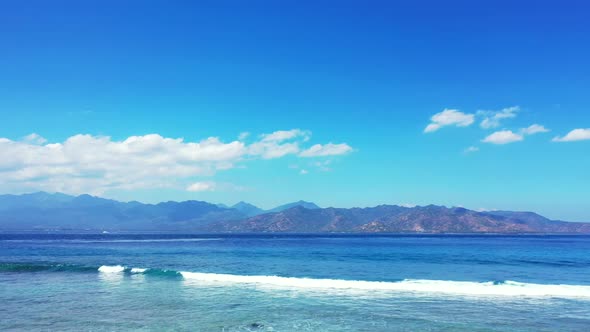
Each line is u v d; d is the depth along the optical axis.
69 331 20.20
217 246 100.31
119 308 25.20
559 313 24.08
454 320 22.44
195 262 54.03
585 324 21.64
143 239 153.75
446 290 31.28
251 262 54.44
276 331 20.39
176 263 52.66
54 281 35.78
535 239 183.50
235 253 72.56
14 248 85.19
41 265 44.53
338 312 24.25
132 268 42.78
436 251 80.81
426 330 20.53
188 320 22.33
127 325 21.33
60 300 27.69
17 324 21.47
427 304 26.53
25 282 35.25
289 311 24.52
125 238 165.12
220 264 51.53
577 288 31.88
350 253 73.38
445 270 45.25
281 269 46.09
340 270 45.09
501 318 22.91
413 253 73.75
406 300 27.77
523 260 58.47
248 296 29.05
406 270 45.34
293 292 30.56
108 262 53.22
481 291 30.78
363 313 24.02
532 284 34.06
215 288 32.22
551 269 46.56
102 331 20.22
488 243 128.75
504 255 68.94
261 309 25.05
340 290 31.34
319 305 26.16
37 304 26.38
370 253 73.56
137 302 26.98
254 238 183.75
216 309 24.98
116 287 32.72
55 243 110.69
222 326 21.19
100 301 27.34
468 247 99.19
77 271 41.97
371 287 32.56
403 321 22.25
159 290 31.38
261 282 35.03
